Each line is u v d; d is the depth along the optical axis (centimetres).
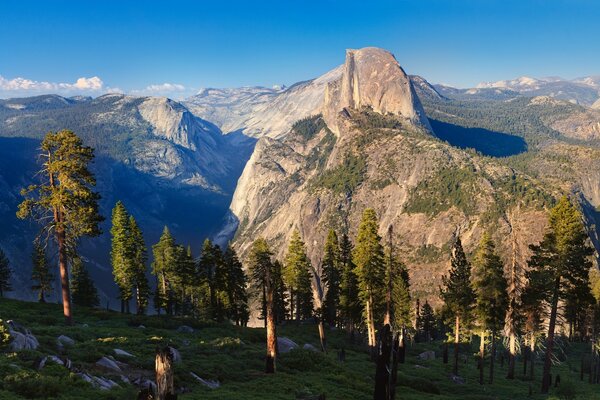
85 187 3838
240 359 3388
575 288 3712
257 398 2328
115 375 2312
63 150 3753
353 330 6612
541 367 6569
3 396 1620
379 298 5656
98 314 5669
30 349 2288
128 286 7338
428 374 4822
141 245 7350
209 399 2191
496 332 5078
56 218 3850
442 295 5256
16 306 5559
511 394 4162
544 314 4466
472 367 5969
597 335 5738
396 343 1788
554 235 3712
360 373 3947
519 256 4478
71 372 2030
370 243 5425
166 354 1178
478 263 4747
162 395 1161
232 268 7406
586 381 5666
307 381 2983
